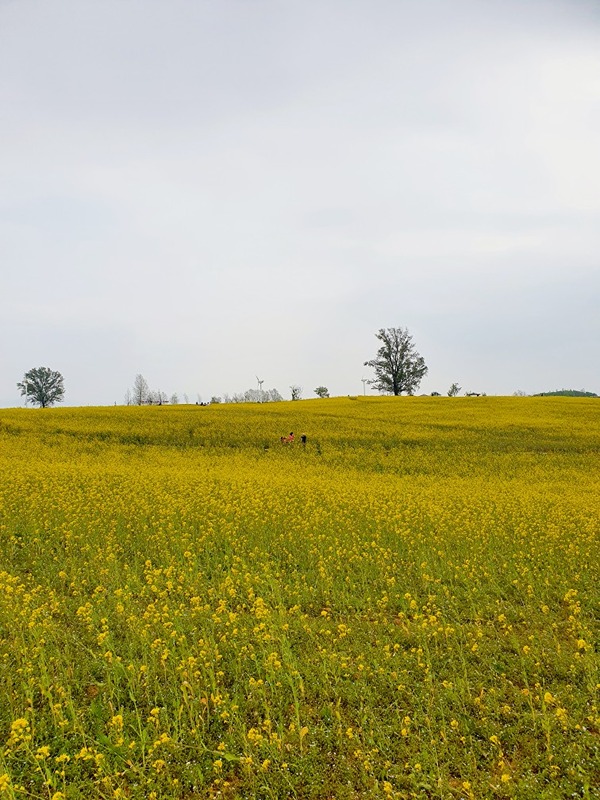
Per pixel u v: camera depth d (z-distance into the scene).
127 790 5.78
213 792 5.78
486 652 8.44
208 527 14.85
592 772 5.86
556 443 36.44
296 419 44.62
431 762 5.99
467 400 64.81
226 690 7.46
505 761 6.13
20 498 16.69
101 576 11.32
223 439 36.28
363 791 5.75
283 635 8.60
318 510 16.16
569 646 8.77
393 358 91.88
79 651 8.40
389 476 26.41
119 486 19.62
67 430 37.66
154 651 8.09
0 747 6.00
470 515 16.75
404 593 10.90
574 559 12.47
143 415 45.78
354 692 7.32
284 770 5.96
